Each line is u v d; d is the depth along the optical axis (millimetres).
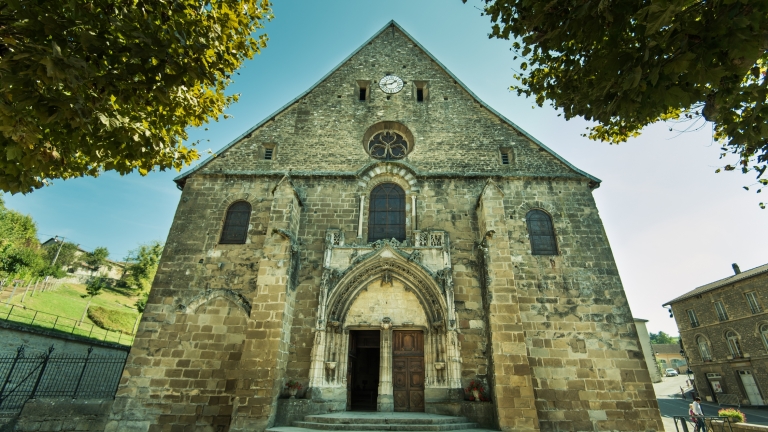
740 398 37438
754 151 8422
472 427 13258
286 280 15133
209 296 16125
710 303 41719
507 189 18469
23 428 14438
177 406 14336
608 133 15023
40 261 42344
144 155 10086
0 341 20406
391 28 24234
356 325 16031
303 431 12180
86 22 7652
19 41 7441
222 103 13500
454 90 21750
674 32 6477
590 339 15320
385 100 21438
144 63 7789
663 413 31125
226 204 18219
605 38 7691
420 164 19453
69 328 34031
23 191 8312
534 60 11172
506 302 14758
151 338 15344
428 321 15883
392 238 17078
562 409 14219
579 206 18031
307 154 19750
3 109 6875
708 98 7312
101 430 14562
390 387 15117
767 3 5707
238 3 11641
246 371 13672
